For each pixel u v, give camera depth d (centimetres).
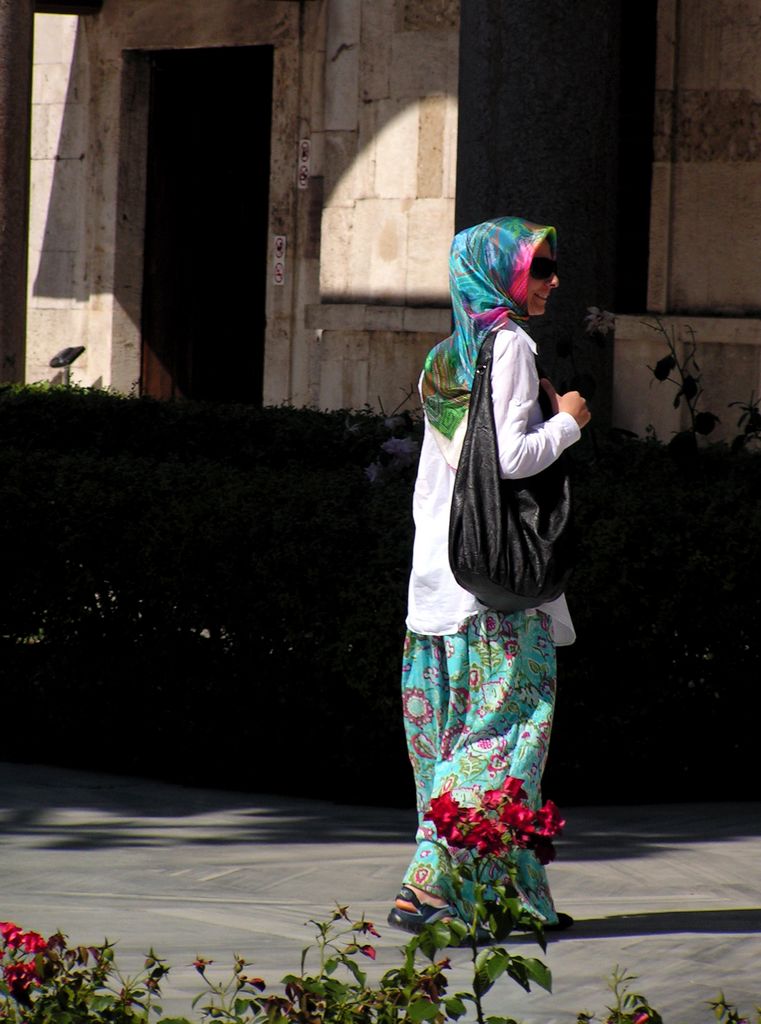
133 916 1769
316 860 2034
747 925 1759
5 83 4416
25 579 2644
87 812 2309
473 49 2958
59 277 6100
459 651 1730
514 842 1391
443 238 4809
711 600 2370
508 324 1711
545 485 1691
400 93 4888
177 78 5931
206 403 4225
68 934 1680
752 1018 1417
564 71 2916
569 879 1959
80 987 1270
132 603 2583
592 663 2370
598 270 2962
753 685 2409
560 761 2391
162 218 5962
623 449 2856
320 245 5272
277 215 5369
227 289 5894
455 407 1727
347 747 2414
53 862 2023
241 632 2483
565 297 2941
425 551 1741
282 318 5375
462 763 1708
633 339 4356
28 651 2678
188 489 2548
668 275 4350
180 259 5969
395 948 1648
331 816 2303
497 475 1661
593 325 2861
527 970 1177
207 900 1858
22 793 2416
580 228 2941
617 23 2988
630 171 4466
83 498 2584
